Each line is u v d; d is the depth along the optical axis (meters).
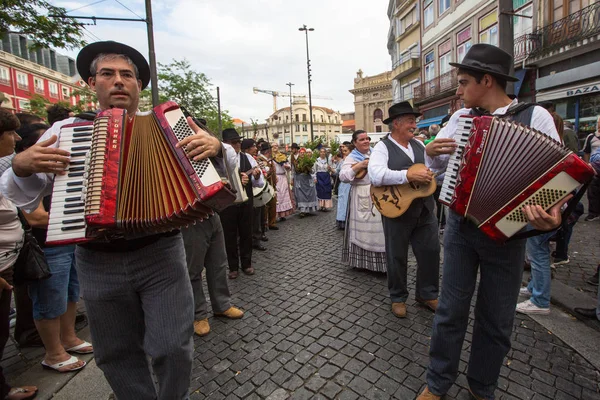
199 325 3.09
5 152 2.23
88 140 1.47
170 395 1.74
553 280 3.64
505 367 2.39
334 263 4.80
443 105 20.14
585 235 5.33
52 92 35.72
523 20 14.01
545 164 1.57
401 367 2.47
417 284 3.32
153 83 9.28
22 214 2.34
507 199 1.64
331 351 2.71
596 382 2.22
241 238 4.49
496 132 1.68
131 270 1.64
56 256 2.53
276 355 2.70
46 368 2.64
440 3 19.81
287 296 3.78
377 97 49.44
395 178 2.96
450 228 2.01
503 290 1.88
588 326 2.83
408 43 25.03
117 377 1.78
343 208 6.81
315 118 89.38
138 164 1.49
